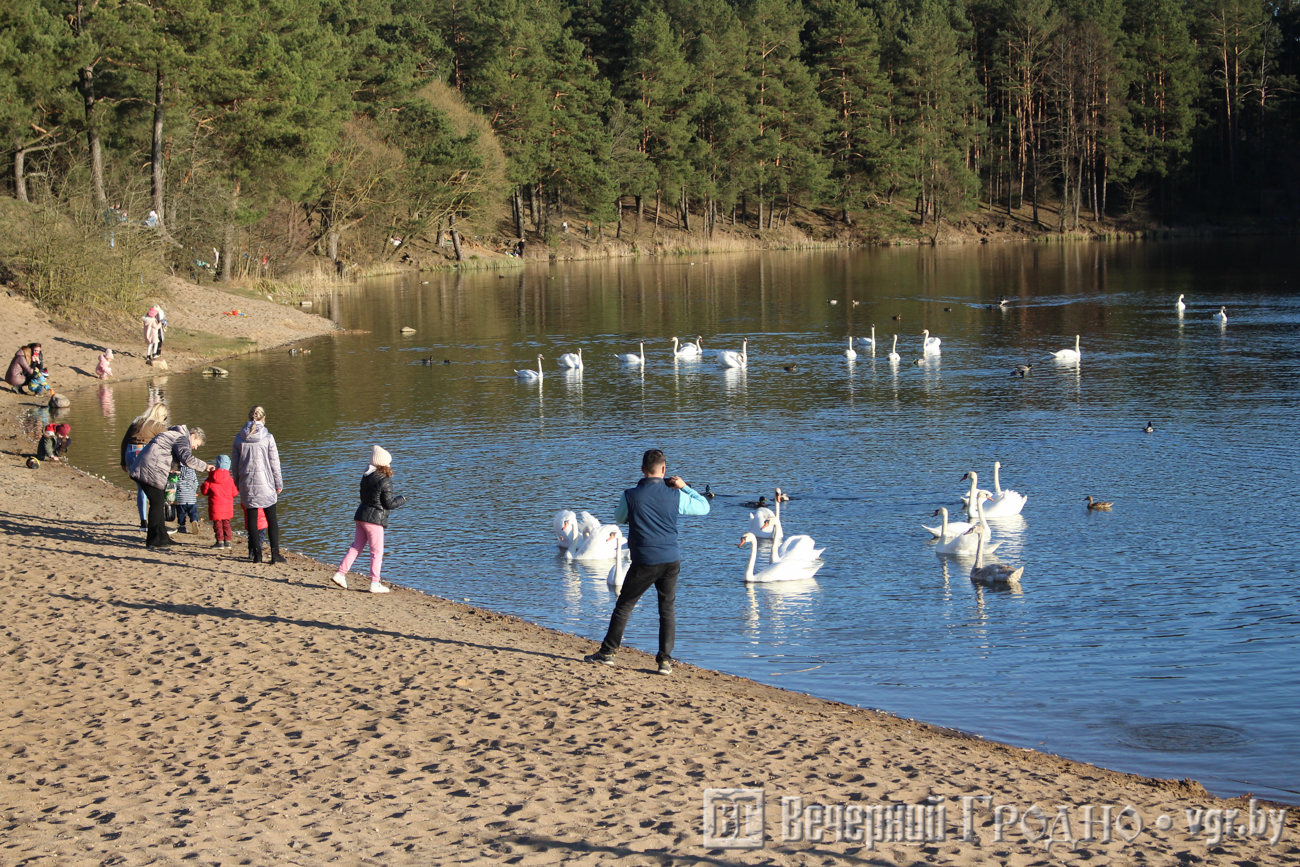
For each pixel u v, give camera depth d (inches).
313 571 673.6
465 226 4099.4
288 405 1344.7
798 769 356.5
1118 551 748.6
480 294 2869.1
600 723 392.5
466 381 1545.3
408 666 458.3
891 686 519.5
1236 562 716.7
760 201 4788.4
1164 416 1211.9
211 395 1409.9
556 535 781.9
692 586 692.7
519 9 4060.0
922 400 1358.3
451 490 938.7
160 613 525.0
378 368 1662.2
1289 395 1307.8
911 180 4918.8
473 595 666.2
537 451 1093.1
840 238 5068.9
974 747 425.7
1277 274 3053.6
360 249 3415.4
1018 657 559.5
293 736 361.7
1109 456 1033.5
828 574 714.8
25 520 745.0
